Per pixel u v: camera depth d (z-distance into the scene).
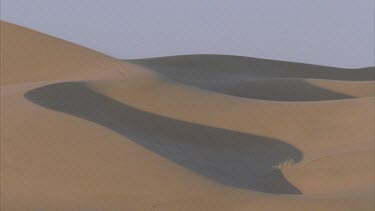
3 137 51.28
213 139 77.00
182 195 39.91
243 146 75.44
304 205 37.31
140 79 91.69
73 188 42.22
